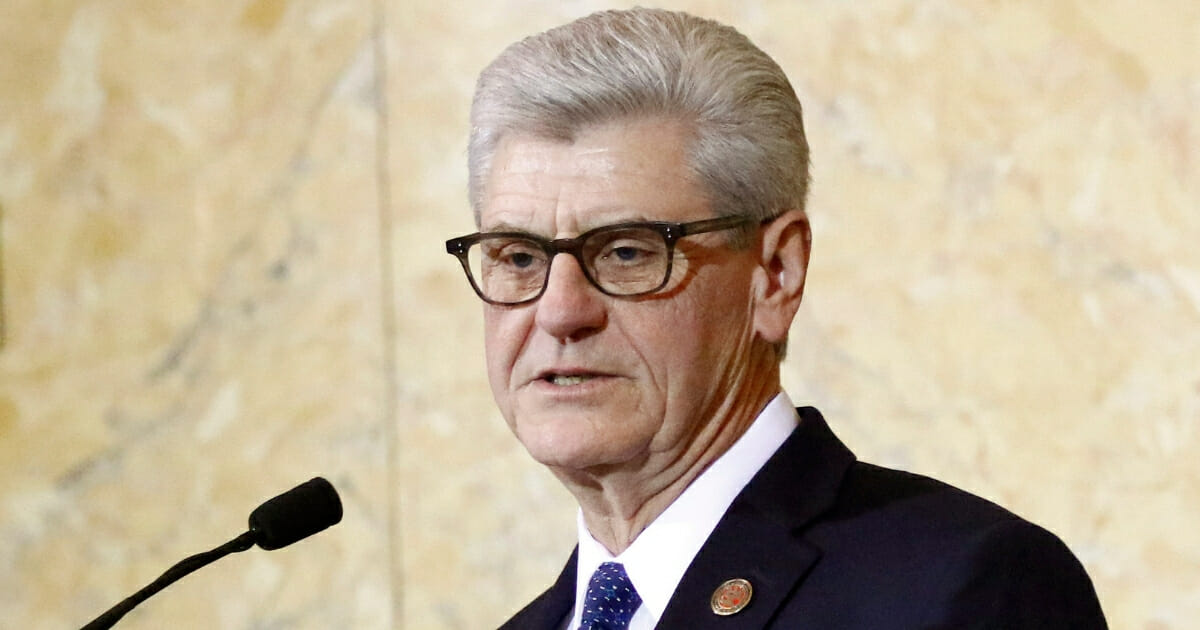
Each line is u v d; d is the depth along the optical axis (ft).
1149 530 43.16
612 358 27.30
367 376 51.08
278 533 27.73
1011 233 44.96
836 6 47.16
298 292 51.67
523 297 27.86
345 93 51.83
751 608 25.91
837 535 26.78
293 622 50.80
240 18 52.65
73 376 52.75
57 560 52.26
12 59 53.93
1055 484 44.06
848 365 46.19
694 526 27.86
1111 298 43.91
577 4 50.01
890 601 24.99
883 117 46.47
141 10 53.36
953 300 45.42
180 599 51.52
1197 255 43.19
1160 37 43.96
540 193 27.40
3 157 53.78
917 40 46.32
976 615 24.45
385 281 51.21
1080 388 44.06
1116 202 44.06
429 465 50.52
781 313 28.81
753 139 28.17
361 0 52.01
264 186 52.08
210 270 52.19
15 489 52.70
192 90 52.75
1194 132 43.45
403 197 51.26
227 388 51.80
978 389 44.96
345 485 50.96
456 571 50.03
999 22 45.55
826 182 46.80
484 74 28.76
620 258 27.32
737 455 28.19
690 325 27.43
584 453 27.27
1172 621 42.73
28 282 53.26
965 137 45.62
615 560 28.60
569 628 30.37
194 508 51.62
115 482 52.19
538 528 49.55
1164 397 43.24
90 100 53.42
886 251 46.16
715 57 28.09
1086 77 44.57
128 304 52.65
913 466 45.34
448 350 50.62
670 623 26.25
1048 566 25.40
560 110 27.43
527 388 27.89
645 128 27.53
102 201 53.11
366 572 50.60
